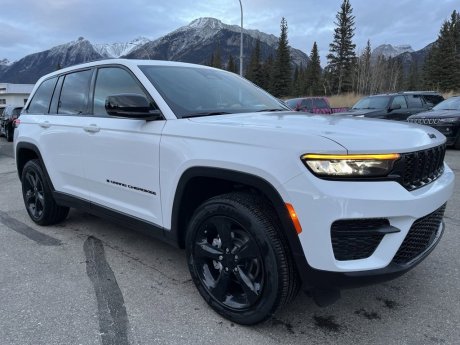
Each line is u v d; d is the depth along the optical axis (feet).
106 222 17.29
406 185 8.43
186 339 9.07
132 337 9.14
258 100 13.29
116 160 12.00
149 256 13.64
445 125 38.01
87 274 12.32
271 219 8.68
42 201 16.43
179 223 10.52
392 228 8.09
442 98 50.62
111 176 12.32
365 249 8.20
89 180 13.34
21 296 11.02
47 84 16.60
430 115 39.50
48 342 9.00
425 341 8.98
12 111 64.34
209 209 9.59
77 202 14.23
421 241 9.06
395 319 9.84
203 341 9.00
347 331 9.37
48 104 16.01
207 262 10.19
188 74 12.80
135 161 11.35
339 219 7.77
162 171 10.56
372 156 7.84
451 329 9.39
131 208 11.92
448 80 201.26
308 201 7.91
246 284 9.16
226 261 9.50
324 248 7.96
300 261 8.32
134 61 12.55
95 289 11.37
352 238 8.03
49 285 11.62
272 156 8.36
